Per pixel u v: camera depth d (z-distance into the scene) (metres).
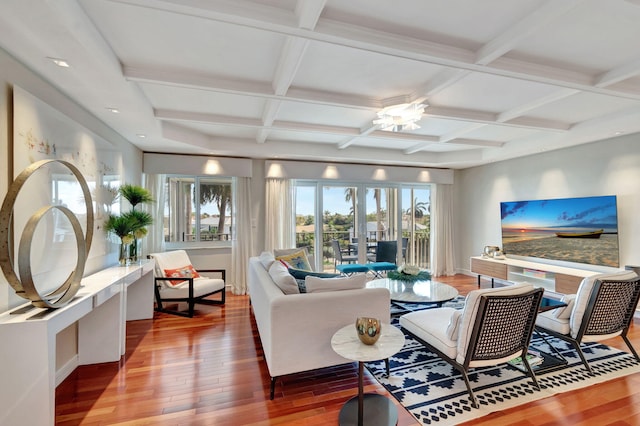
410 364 2.74
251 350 3.00
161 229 4.95
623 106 3.45
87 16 1.79
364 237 6.30
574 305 2.65
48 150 2.27
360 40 1.96
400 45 2.05
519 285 2.27
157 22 1.89
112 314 2.77
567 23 1.93
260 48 2.23
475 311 2.12
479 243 6.38
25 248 1.71
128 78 2.42
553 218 4.84
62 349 2.51
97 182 3.10
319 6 1.65
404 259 6.61
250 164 5.33
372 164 6.05
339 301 2.38
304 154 5.16
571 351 2.96
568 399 2.19
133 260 3.71
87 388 2.35
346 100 3.07
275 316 2.22
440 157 5.98
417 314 2.84
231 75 2.64
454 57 2.18
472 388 2.34
